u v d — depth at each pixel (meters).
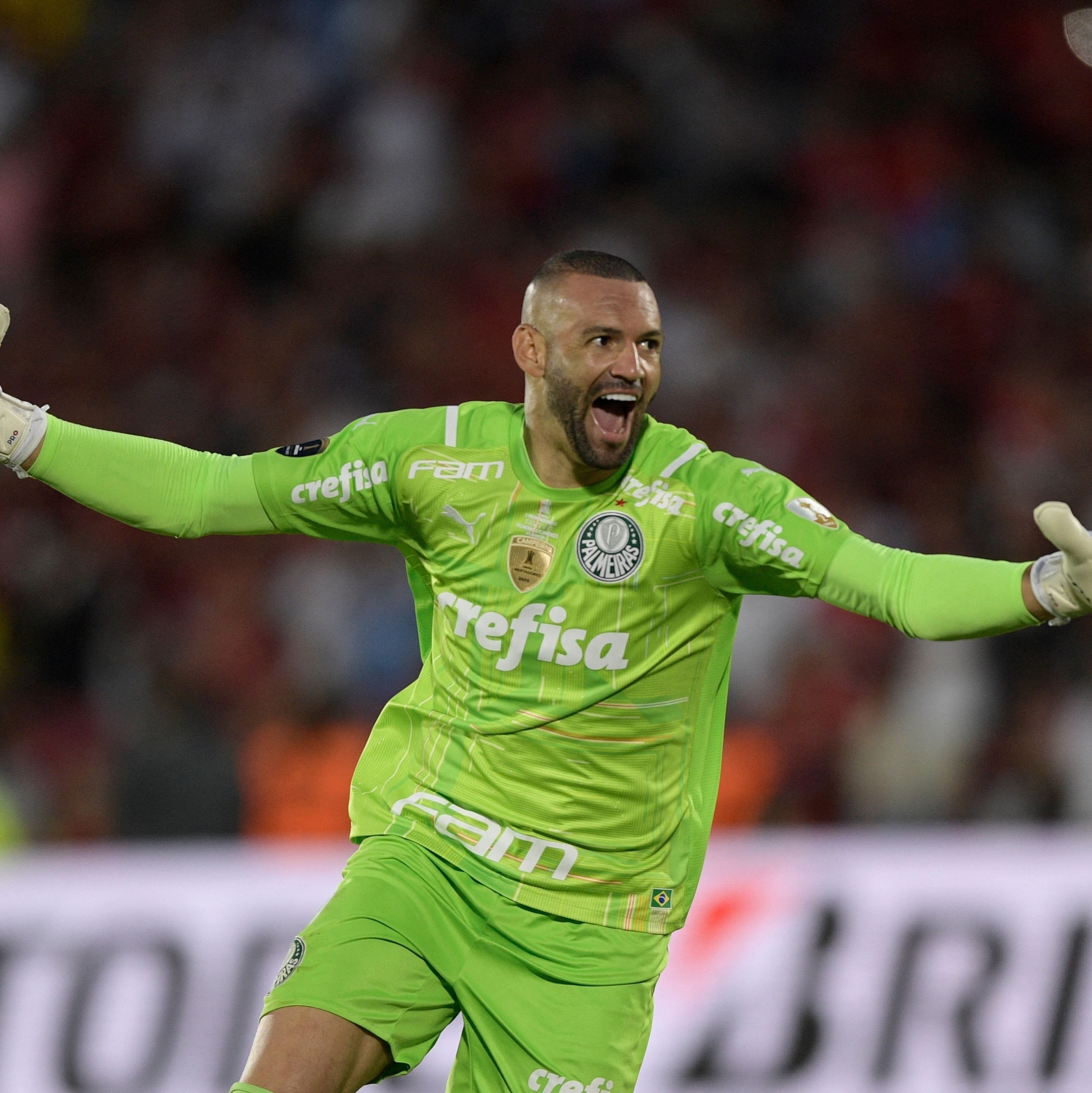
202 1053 22.55
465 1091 13.05
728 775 32.53
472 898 12.72
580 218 47.81
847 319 45.81
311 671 35.47
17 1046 22.45
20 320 46.69
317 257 47.72
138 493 13.06
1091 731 32.94
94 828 31.53
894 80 51.97
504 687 12.73
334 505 13.16
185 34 51.91
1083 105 52.78
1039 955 23.11
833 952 23.00
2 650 37.75
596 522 12.53
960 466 42.66
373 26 50.75
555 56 50.69
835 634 34.78
